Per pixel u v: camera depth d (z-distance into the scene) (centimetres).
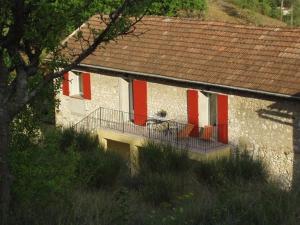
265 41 2277
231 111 2184
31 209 870
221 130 2219
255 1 6444
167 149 1880
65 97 2769
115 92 2566
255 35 2339
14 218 823
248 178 1631
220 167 1670
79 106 2727
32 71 967
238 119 2167
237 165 1669
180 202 1262
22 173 1021
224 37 2409
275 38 2267
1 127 894
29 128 1141
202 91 2264
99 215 848
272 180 1532
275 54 2186
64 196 1015
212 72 2230
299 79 2017
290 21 5981
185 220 877
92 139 2184
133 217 884
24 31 938
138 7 938
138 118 2491
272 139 2080
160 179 1503
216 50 2350
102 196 1148
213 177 1622
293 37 2234
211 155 2125
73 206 887
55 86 1175
